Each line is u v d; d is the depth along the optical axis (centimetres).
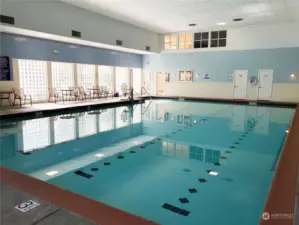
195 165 438
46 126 739
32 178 332
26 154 496
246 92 1330
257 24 1227
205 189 344
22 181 321
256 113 988
